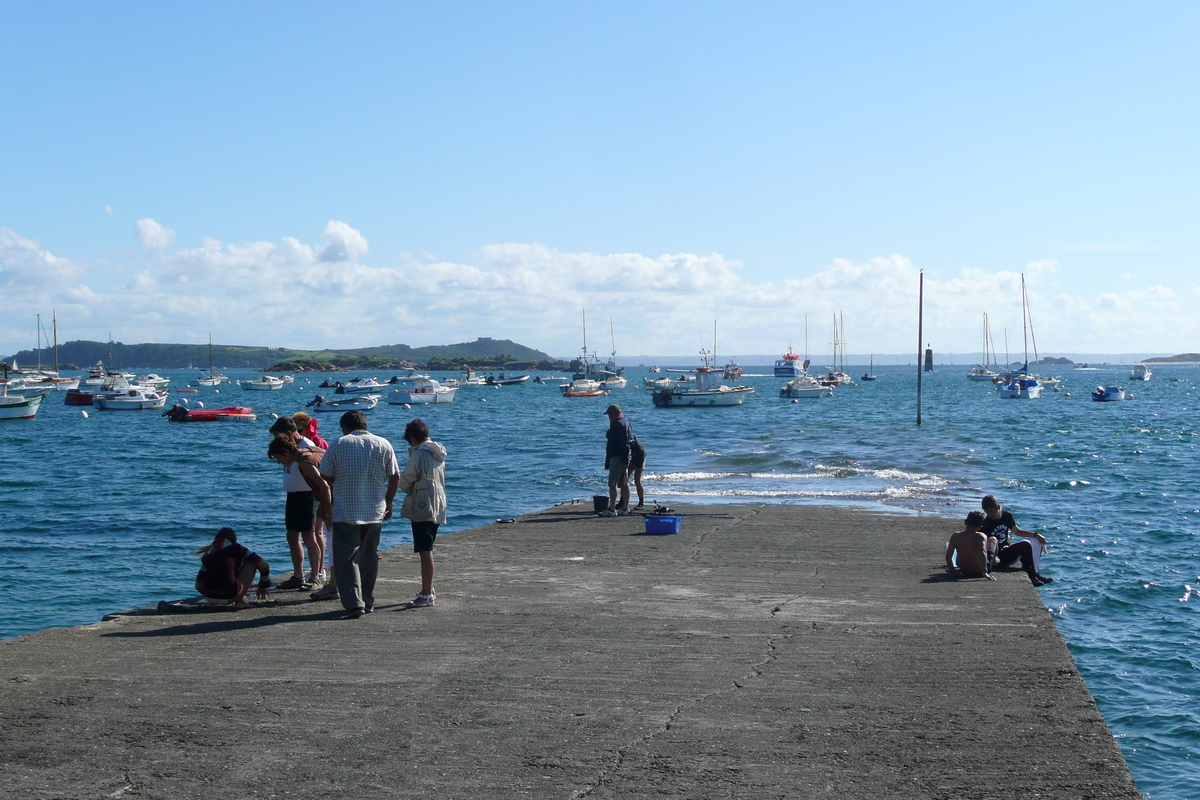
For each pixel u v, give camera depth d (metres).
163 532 21.25
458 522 21.88
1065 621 12.34
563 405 103.25
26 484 31.20
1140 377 177.62
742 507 16.34
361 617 7.68
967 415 69.31
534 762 4.54
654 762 4.54
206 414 77.31
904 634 7.09
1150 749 8.55
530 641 6.87
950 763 4.54
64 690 5.65
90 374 157.00
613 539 12.46
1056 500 22.73
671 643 6.81
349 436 7.80
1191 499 23.00
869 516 14.95
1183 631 11.82
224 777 4.35
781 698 5.51
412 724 5.05
